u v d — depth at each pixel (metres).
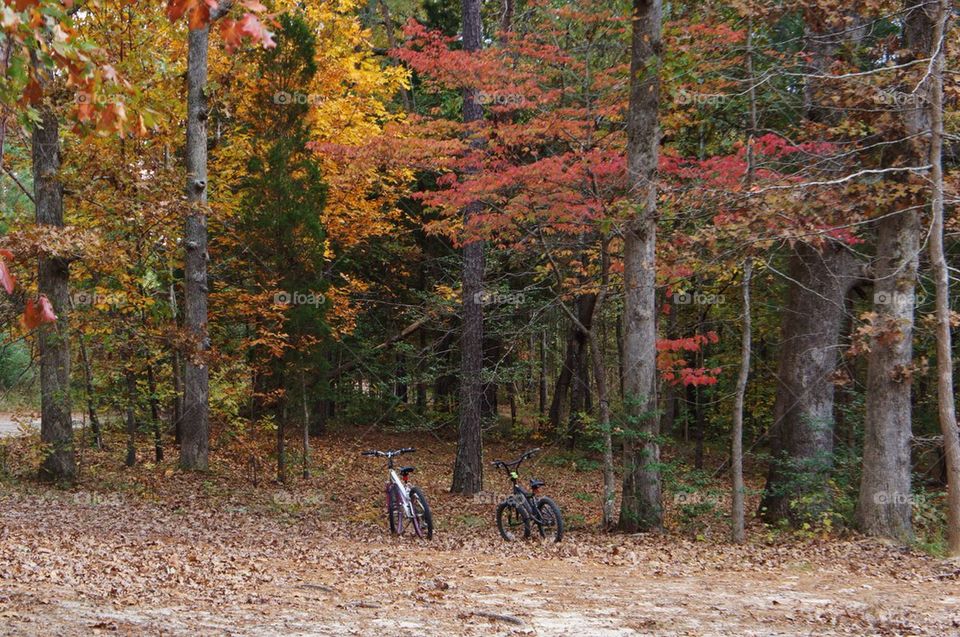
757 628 6.41
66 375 15.39
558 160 13.07
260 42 2.89
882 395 12.19
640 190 12.14
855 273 14.32
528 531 12.24
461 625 6.27
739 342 23.14
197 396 17.80
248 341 18.31
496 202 14.90
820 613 7.03
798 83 13.32
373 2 27.86
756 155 12.21
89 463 17.36
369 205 20.47
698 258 11.74
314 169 17.38
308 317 17.05
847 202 11.23
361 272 26.89
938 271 10.46
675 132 13.80
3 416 26.02
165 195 15.53
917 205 11.23
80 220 16.34
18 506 12.59
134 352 17.09
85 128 3.46
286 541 11.46
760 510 15.18
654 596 7.76
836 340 14.23
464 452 18.91
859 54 13.13
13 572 7.25
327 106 19.30
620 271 15.19
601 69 14.87
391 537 12.50
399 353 28.06
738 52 13.07
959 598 7.86
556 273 16.25
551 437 27.30
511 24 17.34
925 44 11.48
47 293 14.87
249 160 17.77
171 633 5.56
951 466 10.53
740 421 12.51
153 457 19.33
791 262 14.69
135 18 15.44
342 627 6.05
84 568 7.82
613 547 11.24
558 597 7.62
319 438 27.08
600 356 15.17
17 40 3.13
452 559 10.16
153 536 10.90
